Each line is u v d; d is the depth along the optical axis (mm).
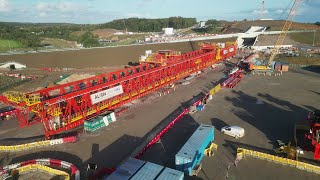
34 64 94375
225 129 37938
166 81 62312
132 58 105938
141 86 53562
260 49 127062
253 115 45500
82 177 28406
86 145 35812
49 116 36969
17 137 39125
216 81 71250
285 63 86688
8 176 28547
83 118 41031
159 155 32438
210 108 49375
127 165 27062
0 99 37344
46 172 29250
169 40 133250
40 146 35594
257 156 31297
